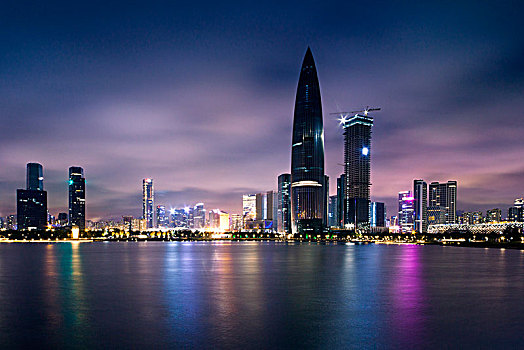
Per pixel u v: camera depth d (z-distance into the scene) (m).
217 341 37.56
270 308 52.41
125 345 36.41
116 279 84.81
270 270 106.88
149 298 60.03
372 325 43.59
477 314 49.09
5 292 66.44
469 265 126.38
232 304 55.31
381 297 61.34
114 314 48.66
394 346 36.31
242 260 150.25
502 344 37.06
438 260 153.00
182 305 54.47
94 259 154.75
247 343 37.00
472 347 36.22
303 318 46.78
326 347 35.94
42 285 75.00
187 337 38.78
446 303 56.44
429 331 41.22
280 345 36.47
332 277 89.38
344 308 52.72
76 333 40.19
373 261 146.25
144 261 143.25
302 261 145.12
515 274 96.50
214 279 85.00
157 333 40.16
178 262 138.38
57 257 168.00
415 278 87.38
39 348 35.75
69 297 61.06
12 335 39.66
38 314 48.75
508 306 54.41
